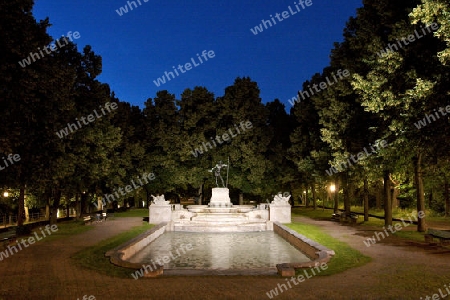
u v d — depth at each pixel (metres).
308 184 55.69
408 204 42.34
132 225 30.52
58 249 18.36
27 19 18.28
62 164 24.34
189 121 47.66
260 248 21.00
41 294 10.50
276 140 53.62
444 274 12.30
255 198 61.25
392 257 15.57
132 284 11.62
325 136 29.16
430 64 18.72
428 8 15.14
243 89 48.66
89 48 31.80
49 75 20.44
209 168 48.09
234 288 11.09
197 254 19.14
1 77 17.03
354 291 10.57
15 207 42.12
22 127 20.27
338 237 22.23
